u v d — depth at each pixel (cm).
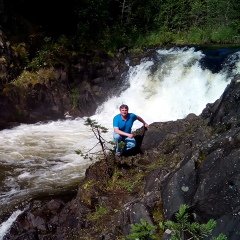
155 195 514
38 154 909
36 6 1466
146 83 1324
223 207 422
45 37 1375
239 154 441
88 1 1623
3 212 648
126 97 1323
